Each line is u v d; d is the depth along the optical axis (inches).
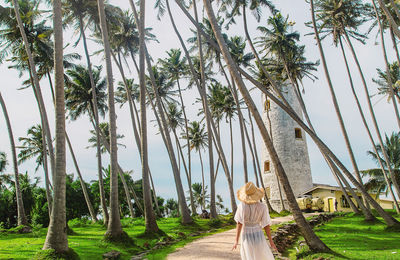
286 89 1711.4
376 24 1059.9
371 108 1037.8
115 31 1233.4
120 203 2126.0
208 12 472.4
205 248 451.8
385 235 589.0
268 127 1723.7
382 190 1515.7
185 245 508.1
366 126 1042.1
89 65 1067.9
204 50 1336.1
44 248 415.2
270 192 1653.5
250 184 209.8
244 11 952.3
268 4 997.2
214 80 1579.7
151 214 661.3
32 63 852.6
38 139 1760.6
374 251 400.8
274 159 415.5
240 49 1355.8
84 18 1128.2
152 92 1643.7
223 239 545.3
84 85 1405.0
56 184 438.6
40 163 1766.7
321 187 1525.6
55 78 471.8
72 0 1033.5
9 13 995.9
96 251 475.5
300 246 434.6
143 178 684.1
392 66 1325.0
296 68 1232.2
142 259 414.0
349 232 660.1
